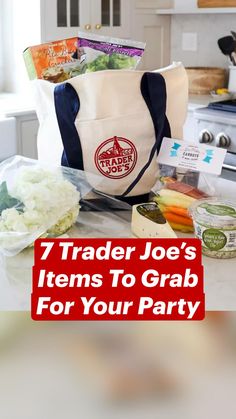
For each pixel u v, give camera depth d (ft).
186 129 9.60
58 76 4.42
